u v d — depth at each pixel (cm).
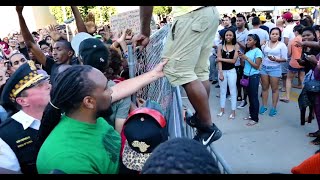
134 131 154
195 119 220
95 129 160
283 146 512
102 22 1022
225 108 704
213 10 199
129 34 310
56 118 157
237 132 577
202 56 215
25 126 188
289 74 705
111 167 160
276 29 616
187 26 194
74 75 150
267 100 677
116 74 257
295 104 696
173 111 357
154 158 88
